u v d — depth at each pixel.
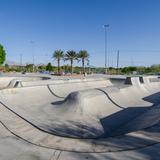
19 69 82.06
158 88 29.73
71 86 24.30
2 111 11.91
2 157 6.38
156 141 6.87
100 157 6.18
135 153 6.20
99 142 7.33
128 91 20.56
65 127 10.05
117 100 16.59
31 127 9.45
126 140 7.13
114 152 6.38
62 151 6.77
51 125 10.11
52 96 19.41
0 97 15.13
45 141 7.74
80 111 12.70
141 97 20.95
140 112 14.45
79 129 9.93
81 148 6.95
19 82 23.33
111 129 10.38
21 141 7.73
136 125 9.63
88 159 6.11
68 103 13.84
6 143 7.50
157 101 19.14
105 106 14.53
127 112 14.26
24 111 12.55
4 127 9.29
